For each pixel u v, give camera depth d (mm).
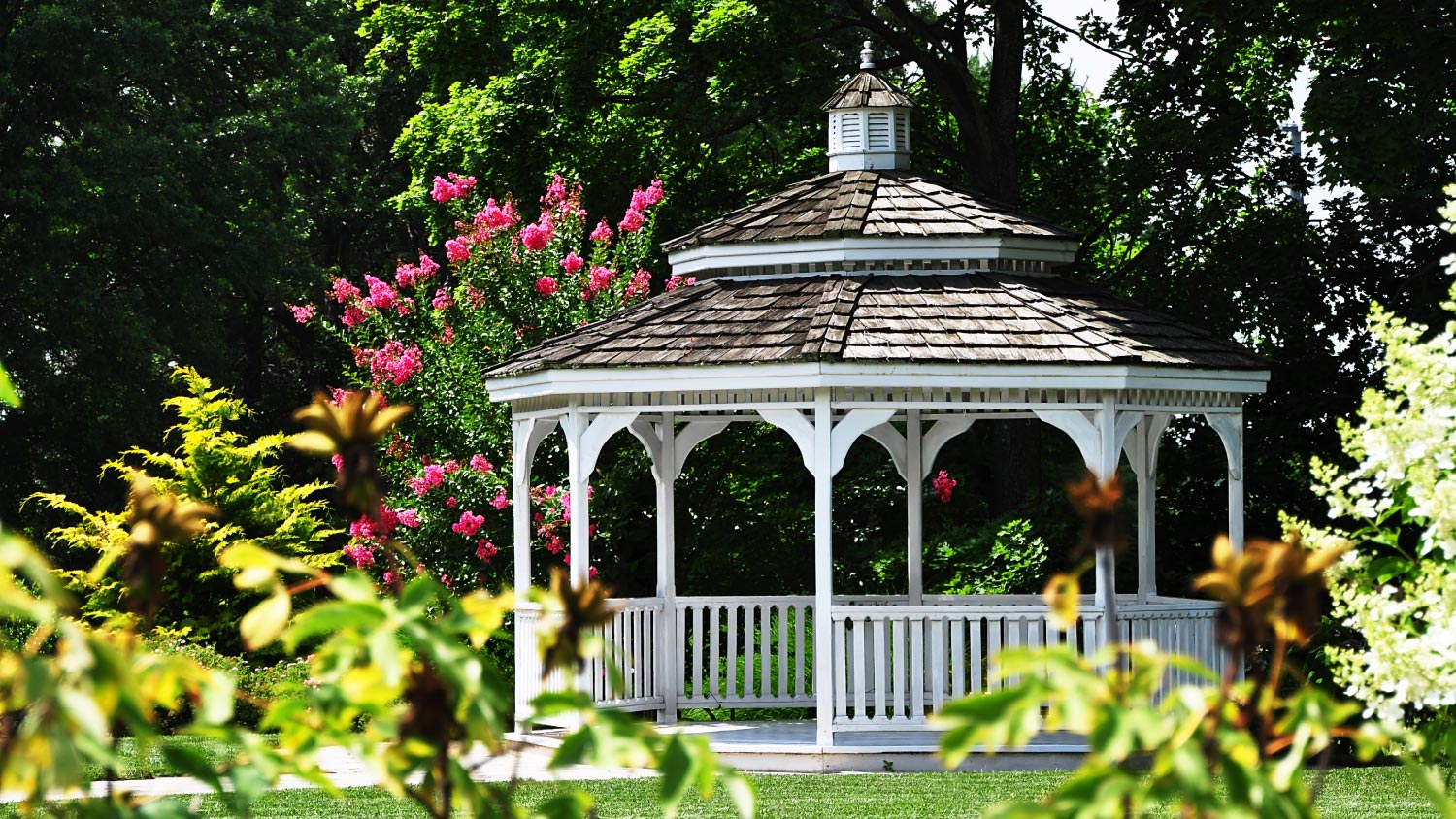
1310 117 16172
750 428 18172
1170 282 19734
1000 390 11805
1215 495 19188
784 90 21625
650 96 21859
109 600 18062
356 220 37438
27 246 29641
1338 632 12391
